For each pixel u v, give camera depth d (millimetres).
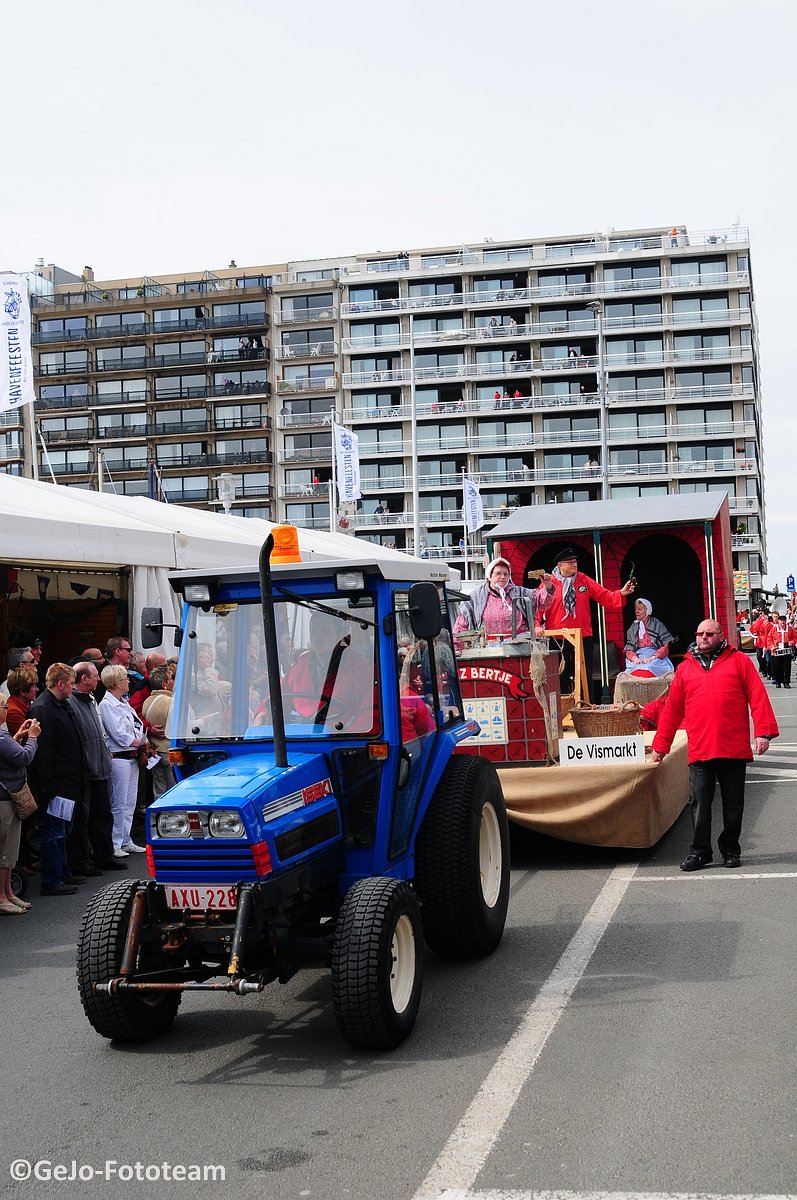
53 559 11758
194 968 5551
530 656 9852
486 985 6281
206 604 6422
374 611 6160
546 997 5988
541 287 91500
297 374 94562
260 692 6207
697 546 14266
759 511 94688
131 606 13727
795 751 16094
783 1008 5535
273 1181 4078
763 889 8117
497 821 7258
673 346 90500
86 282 101125
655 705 9836
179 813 5293
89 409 96062
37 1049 5777
